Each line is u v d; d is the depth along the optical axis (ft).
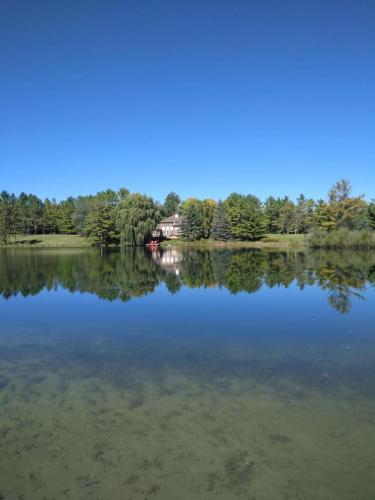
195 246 281.13
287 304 58.85
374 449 19.42
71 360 33.55
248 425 21.75
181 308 56.70
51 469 18.21
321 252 182.80
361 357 33.96
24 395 26.09
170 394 26.04
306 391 26.40
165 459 18.76
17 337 41.42
